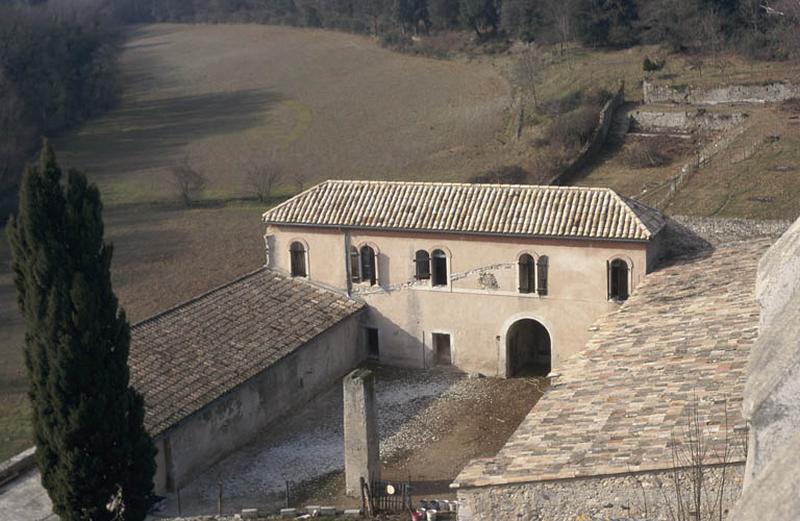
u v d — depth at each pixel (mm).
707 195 54844
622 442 21812
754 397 8211
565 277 39531
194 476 33938
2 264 61375
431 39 116875
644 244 37812
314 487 33062
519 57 98312
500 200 41094
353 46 124062
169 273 57656
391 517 30281
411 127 89125
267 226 44000
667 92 77438
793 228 11117
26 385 43688
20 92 86938
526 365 42625
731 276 34875
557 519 21344
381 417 38500
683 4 88688
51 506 31438
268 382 37531
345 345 42500
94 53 116562
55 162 26062
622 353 29031
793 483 6590
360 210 42625
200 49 133500
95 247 26391
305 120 95312
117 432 26609
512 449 23234
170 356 36094
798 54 81312
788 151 61156
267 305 41250
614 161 68438
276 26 143625
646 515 20250
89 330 25859
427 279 42031
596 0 96312
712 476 19250
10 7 109125
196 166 83125
